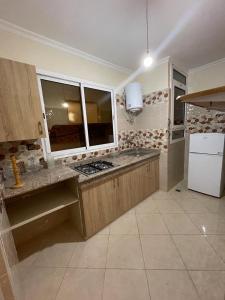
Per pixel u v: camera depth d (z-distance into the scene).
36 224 1.94
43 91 1.92
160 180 2.99
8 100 1.33
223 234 1.79
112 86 2.67
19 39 1.66
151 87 2.82
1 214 1.00
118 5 1.38
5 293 0.78
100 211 1.95
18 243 1.81
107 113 2.71
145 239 1.79
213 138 2.49
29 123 1.46
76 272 1.44
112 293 1.24
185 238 1.76
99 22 1.61
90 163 2.35
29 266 1.53
